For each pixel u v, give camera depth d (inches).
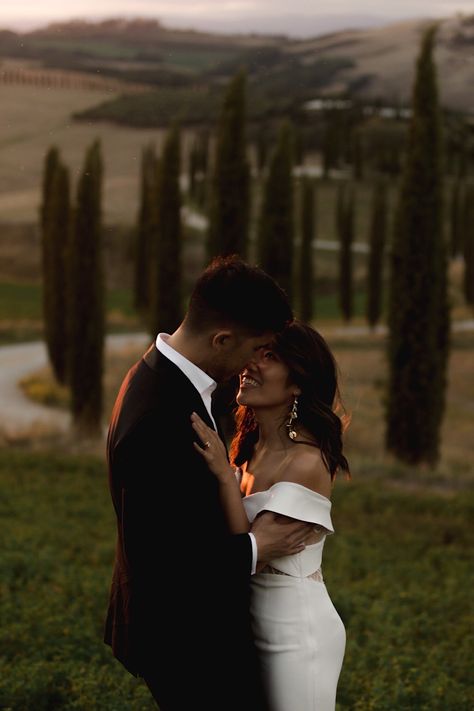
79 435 992.9
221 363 128.6
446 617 328.5
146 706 198.7
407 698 210.1
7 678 211.5
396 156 5137.8
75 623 266.8
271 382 138.4
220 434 148.3
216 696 129.0
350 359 1822.1
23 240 3629.4
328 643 139.5
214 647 127.7
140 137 5753.0
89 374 1033.5
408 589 385.1
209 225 893.2
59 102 3560.5
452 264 3437.5
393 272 842.8
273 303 126.4
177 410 126.0
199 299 126.7
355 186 4933.6
